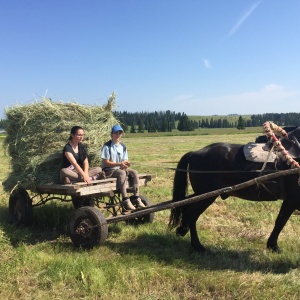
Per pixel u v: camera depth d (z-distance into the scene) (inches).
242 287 182.1
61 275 193.9
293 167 205.9
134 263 213.9
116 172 267.1
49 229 293.1
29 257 219.9
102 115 297.0
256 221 300.4
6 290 182.1
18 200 293.9
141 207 260.7
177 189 255.1
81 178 263.7
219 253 232.8
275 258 218.8
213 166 239.0
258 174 223.1
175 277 194.7
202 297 177.2
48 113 279.4
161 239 257.3
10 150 297.6
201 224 295.3
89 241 242.8
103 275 195.6
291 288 180.5
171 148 1253.7
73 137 269.0
